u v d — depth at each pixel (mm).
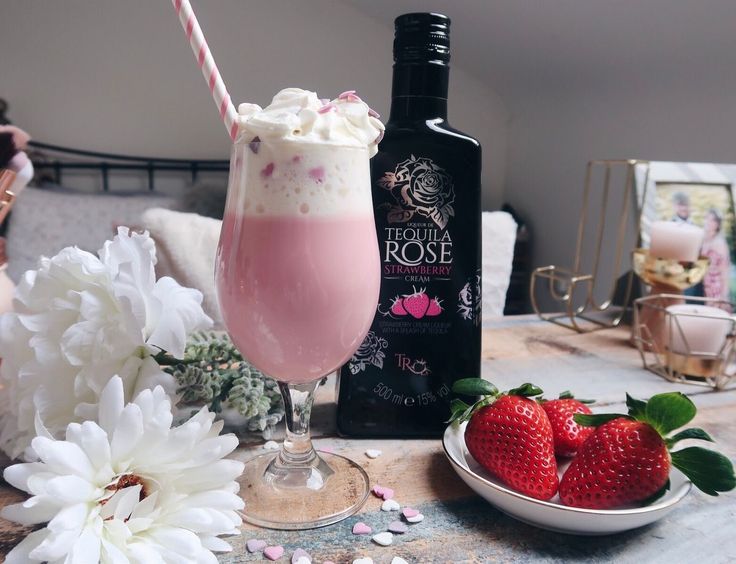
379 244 360
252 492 301
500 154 1697
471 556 256
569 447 323
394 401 366
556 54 1176
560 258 1413
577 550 260
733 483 263
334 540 267
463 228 362
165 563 229
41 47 1529
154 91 1601
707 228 626
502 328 609
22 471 232
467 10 1206
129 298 285
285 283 271
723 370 450
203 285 729
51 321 301
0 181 352
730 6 730
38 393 294
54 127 1576
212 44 1608
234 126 286
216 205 1391
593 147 1254
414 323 364
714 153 905
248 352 299
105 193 1423
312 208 270
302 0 1625
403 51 353
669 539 270
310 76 1686
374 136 292
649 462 267
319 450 352
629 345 558
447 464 336
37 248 1262
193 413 344
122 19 1544
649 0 821
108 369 297
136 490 237
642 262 561
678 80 960
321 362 297
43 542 214
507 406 294
